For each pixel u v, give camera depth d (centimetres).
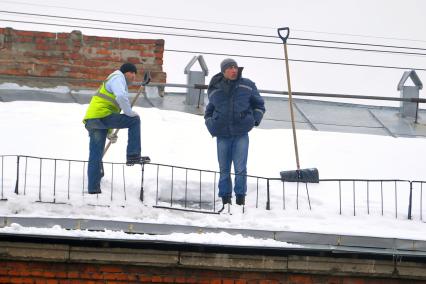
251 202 2911
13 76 3675
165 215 2747
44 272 2572
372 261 2648
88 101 3597
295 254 2622
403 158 3325
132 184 2870
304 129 3616
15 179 2814
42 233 2550
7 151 3031
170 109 3634
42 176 2855
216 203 2912
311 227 2752
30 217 2597
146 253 2583
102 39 3744
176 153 3162
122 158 3094
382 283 2664
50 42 3709
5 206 2698
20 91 3628
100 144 2848
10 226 2580
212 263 2600
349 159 3284
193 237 2603
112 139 2953
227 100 2919
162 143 3216
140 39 3756
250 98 2941
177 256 2591
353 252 2625
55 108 3366
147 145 3192
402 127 3762
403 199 3005
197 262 2597
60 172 2886
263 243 2612
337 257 2636
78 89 3694
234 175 2964
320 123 3706
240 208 2867
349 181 3042
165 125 3344
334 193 2991
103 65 3738
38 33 3706
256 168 3155
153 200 2844
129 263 2586
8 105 3362
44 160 2959
